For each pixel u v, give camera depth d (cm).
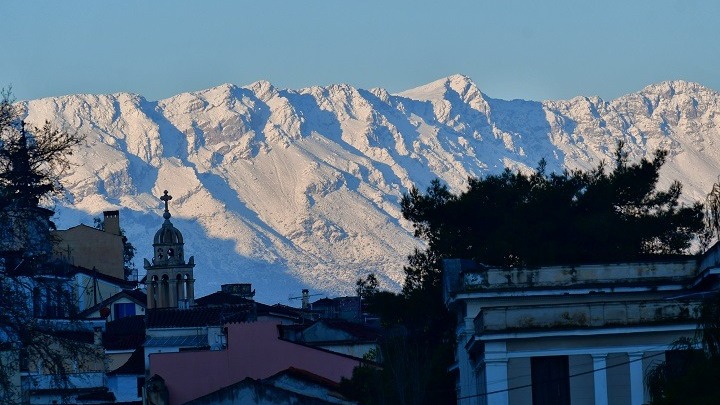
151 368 17212
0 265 13012
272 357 17338
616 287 14312
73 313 13488
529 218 18925
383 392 16125
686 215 18900
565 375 12800
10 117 13400
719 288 13125
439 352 16938
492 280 14562
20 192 13225
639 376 12706
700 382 10538
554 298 14338
